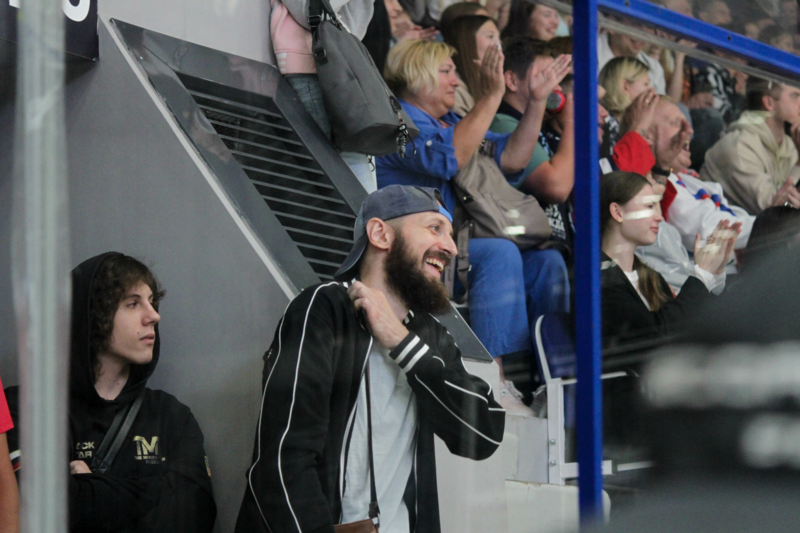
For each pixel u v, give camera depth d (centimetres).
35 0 153
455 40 535
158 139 396
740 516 89
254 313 377
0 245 345
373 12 548
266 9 520
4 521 286
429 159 515
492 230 491
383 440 330
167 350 349
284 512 304
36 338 151
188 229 381
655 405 101
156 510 308
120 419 315
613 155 564
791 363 96
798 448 91
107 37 416
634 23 417
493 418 366
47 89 153
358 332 333
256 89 496
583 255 324
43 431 151
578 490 290
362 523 317
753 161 653
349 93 500
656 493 97
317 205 495
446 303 379
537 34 533
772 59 477
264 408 315
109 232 369
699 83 625
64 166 154
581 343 312
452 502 358
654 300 452
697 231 561
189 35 481
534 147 515
